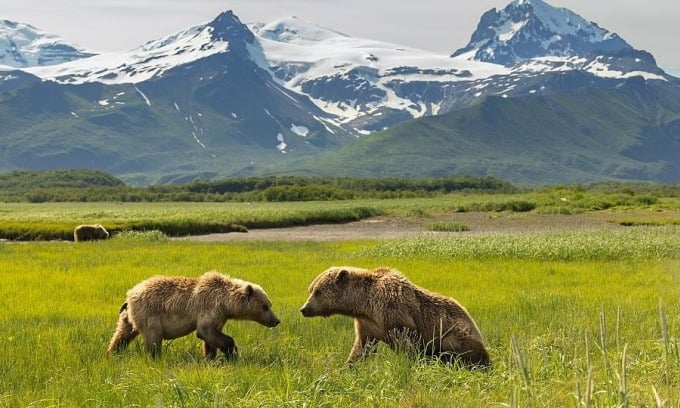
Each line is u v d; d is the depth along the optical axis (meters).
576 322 20.84
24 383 15.59
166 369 16.08
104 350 18.62
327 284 17.56
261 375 15.13
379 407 13.38
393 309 17.00
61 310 25.53
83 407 13.79
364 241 58.69
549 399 12.87
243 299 18.20
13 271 36.25
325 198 171.50
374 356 16.77
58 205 159.00
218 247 51.00
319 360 16.86
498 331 19.98
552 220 87.88
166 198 192.38
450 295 28.02
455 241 48.38
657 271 35.62
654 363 15.33
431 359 16.23
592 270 36.69
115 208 132.50
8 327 21.94
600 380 14.14
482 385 14.56
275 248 50.88
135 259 42.09
